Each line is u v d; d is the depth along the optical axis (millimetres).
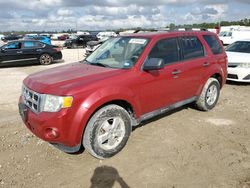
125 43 4797
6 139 4641
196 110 6055
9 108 6496
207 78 5664
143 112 4449
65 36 54094
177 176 3521
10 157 4051
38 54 15508
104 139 3865
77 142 3635
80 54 23484
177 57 5016
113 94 3814
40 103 3609
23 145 4414
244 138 4633
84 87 3631
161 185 3344
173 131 4910
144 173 3602
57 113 3473
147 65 4207
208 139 4590
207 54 5695
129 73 4152
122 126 4059
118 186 3348
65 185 3391
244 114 5852
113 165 3809
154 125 5176
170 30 5316
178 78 4930
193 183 3369
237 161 3865
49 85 3688
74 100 3504
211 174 3553
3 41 44344
